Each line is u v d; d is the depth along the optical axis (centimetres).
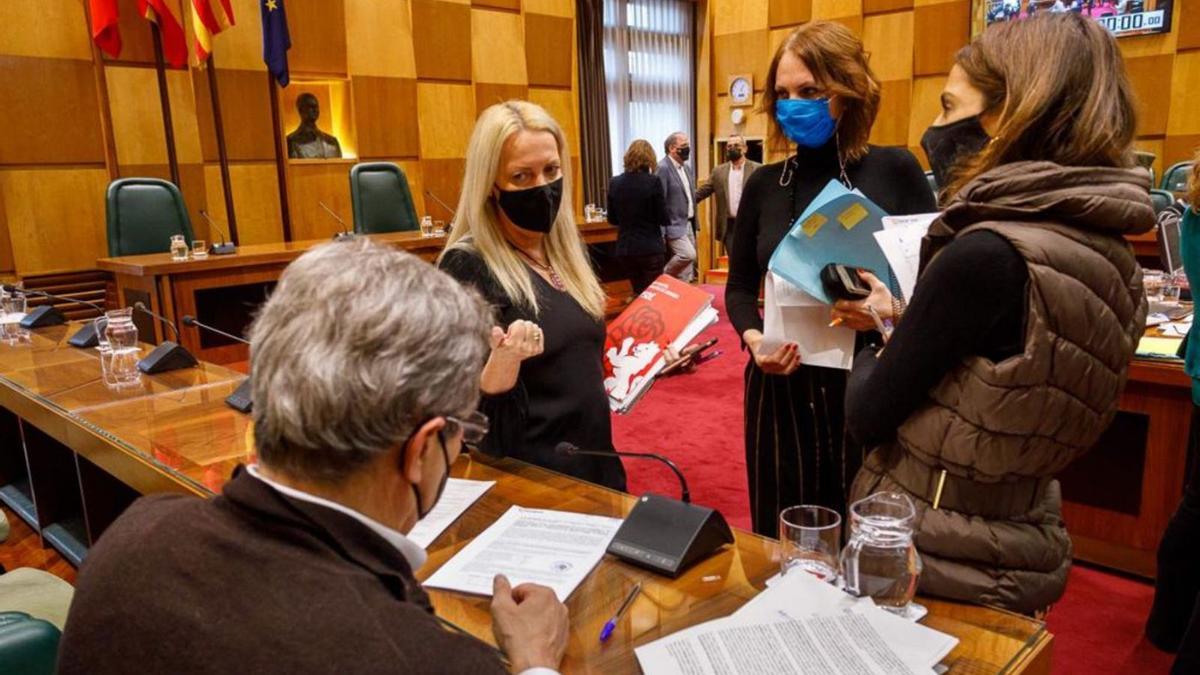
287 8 588
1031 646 93
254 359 70
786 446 189
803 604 98
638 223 572
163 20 504
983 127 117
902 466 117
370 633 60
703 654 90
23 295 354
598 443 166
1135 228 104
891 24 740
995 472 107
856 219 157
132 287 405
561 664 91
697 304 174
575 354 164
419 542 123
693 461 358
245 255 416
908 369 108
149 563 66
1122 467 247
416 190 678
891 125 754
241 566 64
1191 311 273
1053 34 104
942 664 89
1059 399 103
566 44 761
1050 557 113
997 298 101
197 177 558
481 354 75
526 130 157
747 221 198
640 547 115
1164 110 628
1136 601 234
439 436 73
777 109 181
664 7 853
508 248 162
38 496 270
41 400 213
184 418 194
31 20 486
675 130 882
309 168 611
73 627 66
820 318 172
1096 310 101
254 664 59
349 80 629
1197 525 196
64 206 508
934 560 111
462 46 690
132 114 528
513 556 117
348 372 65
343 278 69
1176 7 611
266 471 72
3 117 481
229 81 566
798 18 796
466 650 63
